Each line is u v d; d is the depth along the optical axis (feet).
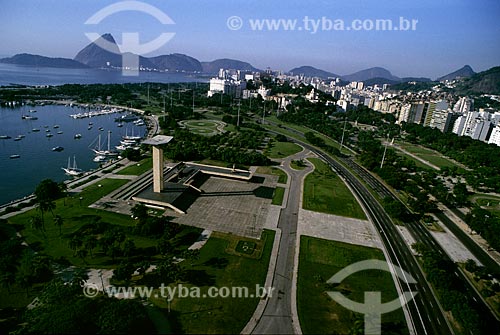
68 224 418.10
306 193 589.73
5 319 267.18
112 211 460.96
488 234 439.63
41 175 635.66
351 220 494.18
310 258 381.81
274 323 281.33
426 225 502.79
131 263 339.36
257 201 536.42
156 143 477.36
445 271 358.23
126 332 242.37
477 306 325.83
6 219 422.00
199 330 266.16
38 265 311.68
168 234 388.98
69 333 233.96
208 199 529.04
